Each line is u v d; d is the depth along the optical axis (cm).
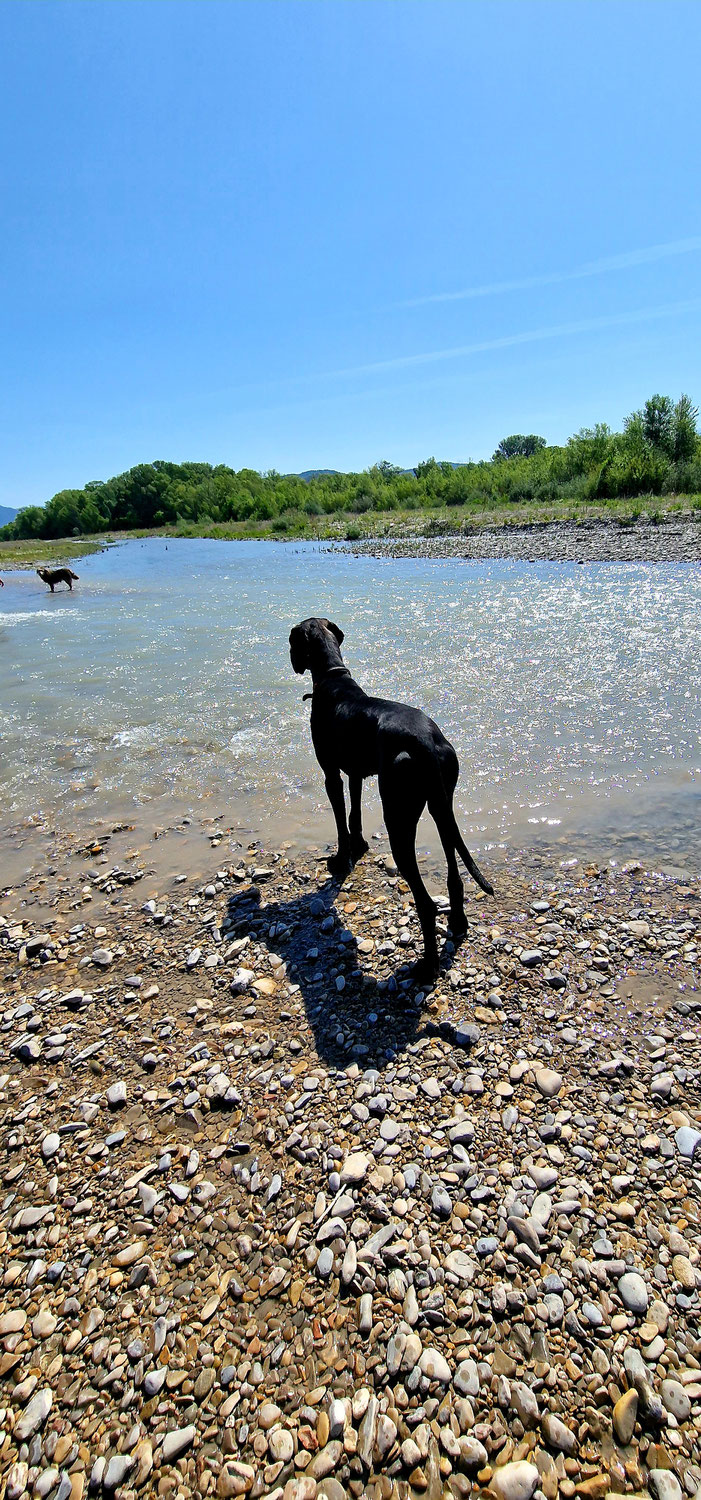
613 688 775
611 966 357
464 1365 200
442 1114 284
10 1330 225
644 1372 195
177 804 612
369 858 496
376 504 4441
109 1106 310
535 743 646
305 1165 269
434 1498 175
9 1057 348
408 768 355
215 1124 295
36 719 860
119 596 1986
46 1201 270
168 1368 210
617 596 1248
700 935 373
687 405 2966
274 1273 232
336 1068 315
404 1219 243
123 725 816
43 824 595
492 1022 330
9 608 1877
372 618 1241
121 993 383
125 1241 250
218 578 2233
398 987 359
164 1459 189
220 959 400
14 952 433
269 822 564
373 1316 215
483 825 514
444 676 858
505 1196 247
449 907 418
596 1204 242
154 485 7844
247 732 769
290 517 4784
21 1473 190
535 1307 213
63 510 8400
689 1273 219
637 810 513
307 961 389
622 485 2884
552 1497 173
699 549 1641
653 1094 284
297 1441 189
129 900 474
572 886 429
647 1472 176
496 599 1322
